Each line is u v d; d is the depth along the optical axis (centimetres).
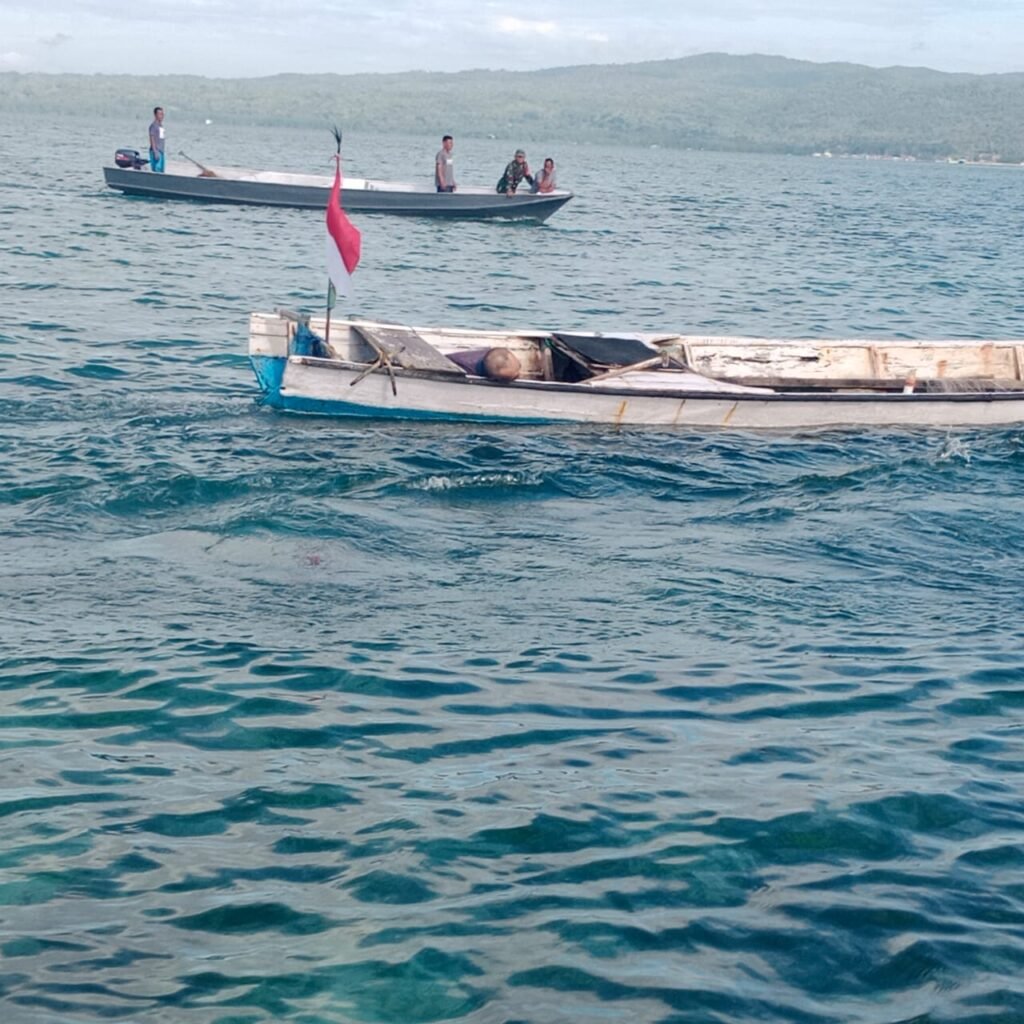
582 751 736
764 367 1720
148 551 1034
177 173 4381
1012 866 631
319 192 4028
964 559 1120
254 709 769
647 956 551
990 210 7594
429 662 849
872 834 655
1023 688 848
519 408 1513
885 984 541
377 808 664
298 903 579
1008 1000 532
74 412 1473
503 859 621
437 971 536
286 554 1043
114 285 2458
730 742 755
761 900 596
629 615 956
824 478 1341
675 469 1364
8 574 969
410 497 1219
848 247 4166
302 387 1493
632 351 1634
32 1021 493
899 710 809
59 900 573
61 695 775
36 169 5656
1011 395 1605
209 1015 504
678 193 7200
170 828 637
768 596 1008
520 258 3259
